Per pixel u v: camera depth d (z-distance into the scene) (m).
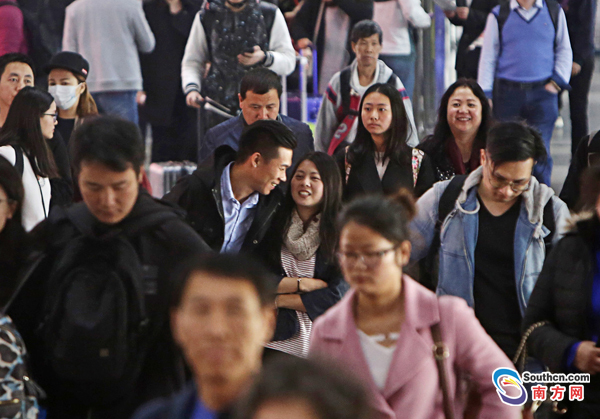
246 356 6.82
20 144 16.03
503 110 26.92
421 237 14.27
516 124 13.67
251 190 14.27
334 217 14.00
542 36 26.44
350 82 22.55
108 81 28.11
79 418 9.95
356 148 18.19
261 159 13.88
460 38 29.75
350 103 22.64
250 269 6.95
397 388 9.25
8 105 21.47
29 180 15.87
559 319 11.55
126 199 9.84
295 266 14.08
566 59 26.72
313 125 28.67
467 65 29.22
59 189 16.81
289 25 30.75
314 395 4.24
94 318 9.55
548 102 26.84
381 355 9.47
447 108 18.48
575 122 29.97
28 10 29.17
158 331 9.86
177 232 10.10
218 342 6.75
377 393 9.32
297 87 30.11
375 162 18.22
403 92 22.98
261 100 19.06
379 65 22.86
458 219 13.87
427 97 31.62
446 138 18.70
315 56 30.69
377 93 17.92
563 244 11.68
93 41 27.97
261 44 24.89
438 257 14.33
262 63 24.81
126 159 9.65
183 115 29.88
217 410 6.89
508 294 13.65
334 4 29.94
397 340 9.43
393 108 17.88
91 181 9.69
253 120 19.23
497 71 26.95
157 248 10.02
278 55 25.11
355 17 29.77
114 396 9.80
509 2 26.77
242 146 14.02
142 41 28.50
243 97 19.28
